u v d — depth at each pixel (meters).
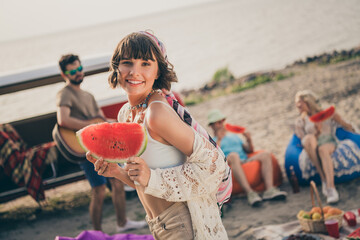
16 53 127.44
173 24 126.25
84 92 5.14
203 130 2.39
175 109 2.37
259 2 157.00
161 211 2.40
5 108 24.80
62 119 4.80
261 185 5.96
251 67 27.27
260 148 8.19
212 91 17.03
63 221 6.14
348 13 53.12
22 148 6.33
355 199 5.29
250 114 11.54
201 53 42.28
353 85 12.09
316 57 19.08
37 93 29.98
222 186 2.47
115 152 2.21
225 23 81.06
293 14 67.56
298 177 5.93
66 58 4.93
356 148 5.68
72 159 4.80
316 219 4.45
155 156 2.29
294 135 6.11
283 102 12.18
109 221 5.87
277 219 5.14
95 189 4.97
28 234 5.82
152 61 2.28
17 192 6.07
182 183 2.23
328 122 5.76
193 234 2.34
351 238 3.90
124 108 2.65
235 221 5.30
